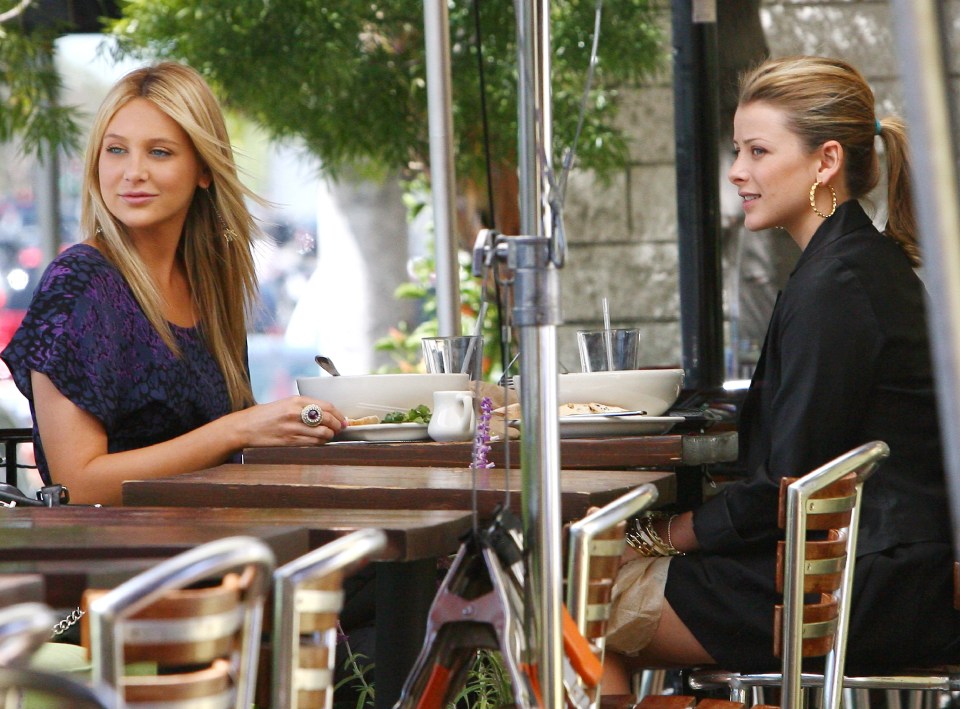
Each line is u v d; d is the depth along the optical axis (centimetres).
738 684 584
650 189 1538
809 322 591
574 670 383
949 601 576
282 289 2539
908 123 242
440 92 952
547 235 381
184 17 1625
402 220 2152
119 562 361
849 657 571
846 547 515
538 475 370
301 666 342
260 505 499
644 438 577
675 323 1537
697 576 593
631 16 1516
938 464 596
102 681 261
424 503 479
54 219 2173
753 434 648
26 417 2044
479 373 436
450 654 385
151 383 710
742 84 690
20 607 248
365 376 667
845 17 1271
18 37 1616
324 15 1620
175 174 730
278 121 1692
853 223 625
